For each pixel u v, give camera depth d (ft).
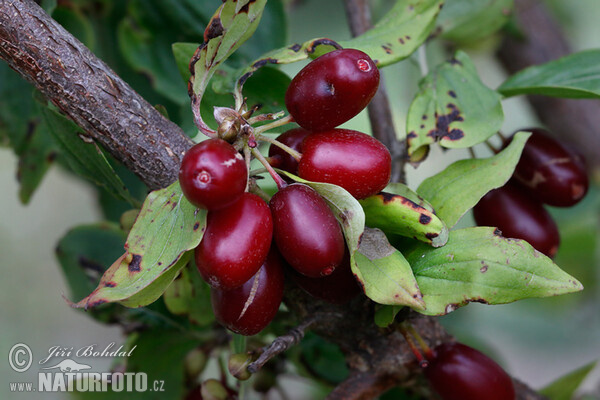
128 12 0.86
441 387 0.62
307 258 0.51
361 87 0.52
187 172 0.49
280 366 0.80
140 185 0.92
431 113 0.65
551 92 0.68
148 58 0.87
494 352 0.99
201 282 0.71
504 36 1.11
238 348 0.65
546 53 1.11
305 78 0.53
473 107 0.65
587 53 0.73
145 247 0.53
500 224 0.67
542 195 0.67
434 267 0.55
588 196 1.11
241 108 0.54
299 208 0.51
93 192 0.95
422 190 0.61
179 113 0.90
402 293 0.53
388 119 0.76
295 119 0.54
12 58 0.56
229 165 0.49
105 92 0.57
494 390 0.61
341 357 0.80
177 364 0.77
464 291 0.54
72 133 0.61
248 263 0.50
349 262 0.55
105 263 0.82
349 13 0.81
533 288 0.53
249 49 0.80
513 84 0.73
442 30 0.82
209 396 0.67
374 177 0.53
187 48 0.64
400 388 0.78
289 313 0.73
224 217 0.51
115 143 0.58
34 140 0.86
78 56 0.57
